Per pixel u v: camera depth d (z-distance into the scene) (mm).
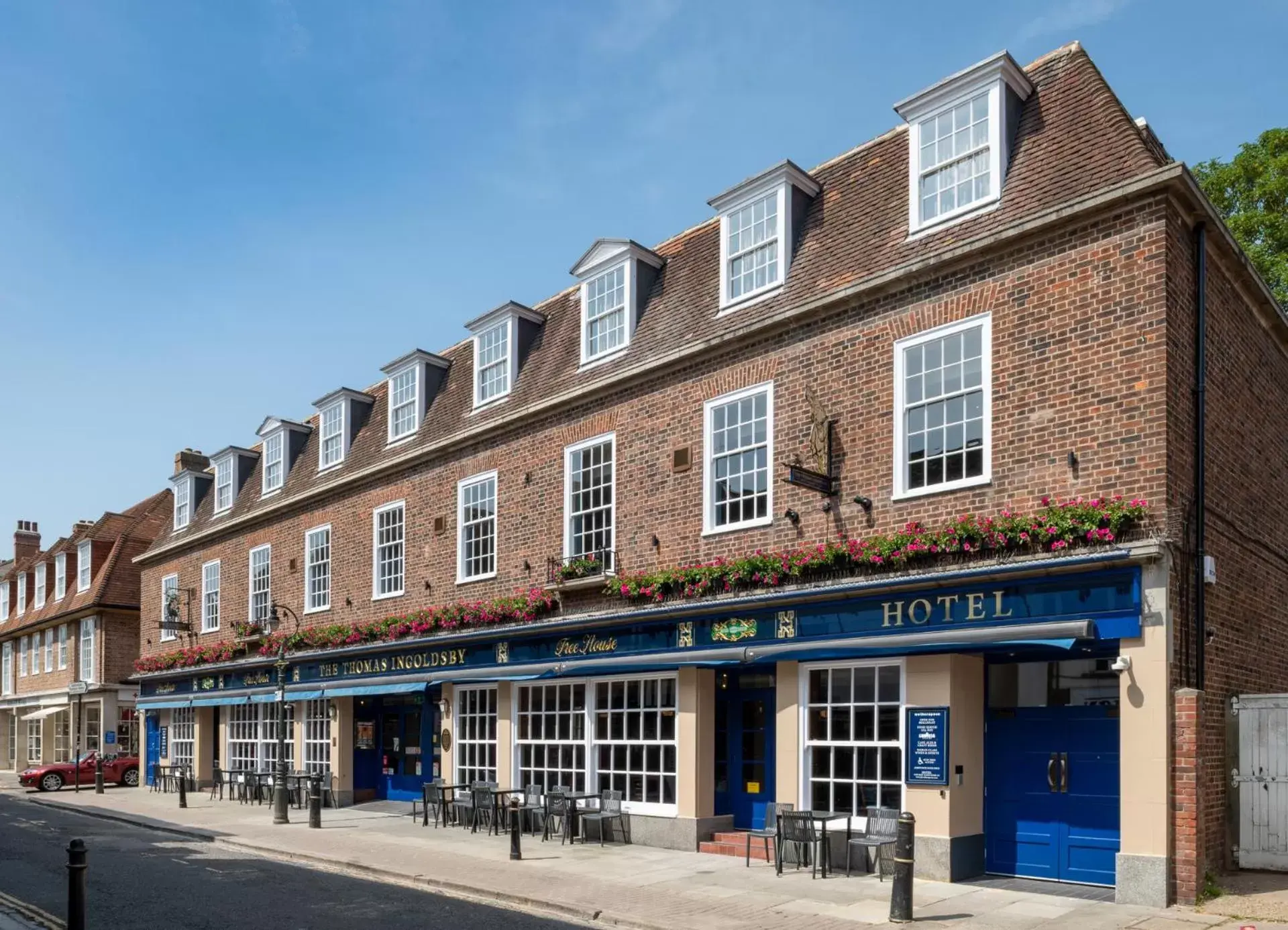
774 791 14523
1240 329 12992
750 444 14875
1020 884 11539
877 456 13188
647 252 17750
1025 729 12039
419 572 21250
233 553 28594
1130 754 10438
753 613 14172
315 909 11297
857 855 12805
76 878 8805
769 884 12062
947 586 12023
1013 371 11992
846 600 13078
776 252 15227
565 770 17109
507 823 17859
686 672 14992
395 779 22750
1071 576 11031
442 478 20969
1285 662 13836
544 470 18438
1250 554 12750
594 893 11664
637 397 16734
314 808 18734
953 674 12000
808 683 13609
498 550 19266
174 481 33594
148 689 32406
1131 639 10578
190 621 30359
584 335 18359
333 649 23078
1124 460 10977
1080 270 11547
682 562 15555
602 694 16594
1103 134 12008
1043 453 11625
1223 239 11859
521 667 17656
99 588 37281
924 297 12945
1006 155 12805
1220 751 11117
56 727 40625
